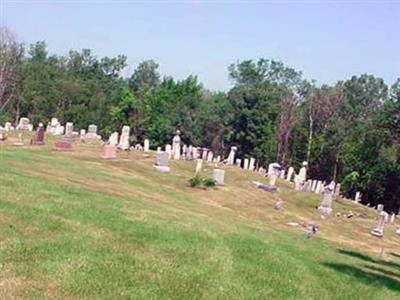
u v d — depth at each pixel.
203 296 10.20
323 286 13.26
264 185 40.06
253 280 11.92
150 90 105.62
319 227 30.88
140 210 18.31
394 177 72.12
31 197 15.66
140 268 10.91
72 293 9.02
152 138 91.88
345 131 80.94
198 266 11.91
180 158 48.91
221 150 90.94
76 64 120.06
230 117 89.56
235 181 39.88
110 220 14.73
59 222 13.20
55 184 20.50
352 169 74.50
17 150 33.72
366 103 88.94
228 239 15.80
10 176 19.42
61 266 10.06
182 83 109.94
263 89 90.19
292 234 24.53
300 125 84.69
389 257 25.45
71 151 38.69
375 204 74.25
